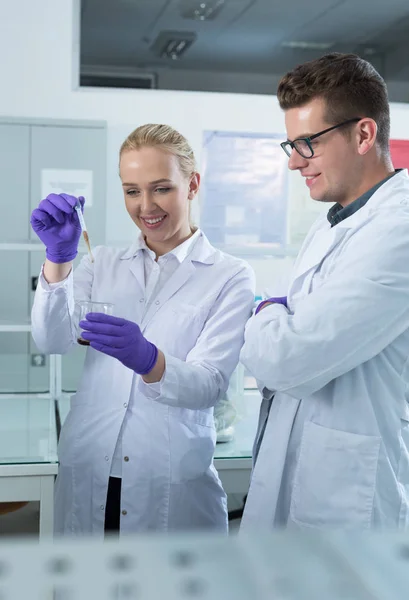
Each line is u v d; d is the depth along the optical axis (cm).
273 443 134
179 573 47
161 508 158
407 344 126
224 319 158
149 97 396
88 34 395
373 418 124
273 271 398
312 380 121
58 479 168
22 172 360
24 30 379
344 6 419
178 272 163
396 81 430
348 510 122
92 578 46
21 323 283
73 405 166
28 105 385
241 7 407
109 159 394
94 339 138
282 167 385
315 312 119
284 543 51
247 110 405
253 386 271
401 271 117
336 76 121
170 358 146
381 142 128
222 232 384
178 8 404
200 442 161
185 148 156
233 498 305
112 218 395
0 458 168
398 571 48
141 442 156
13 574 46
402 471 126
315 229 148
